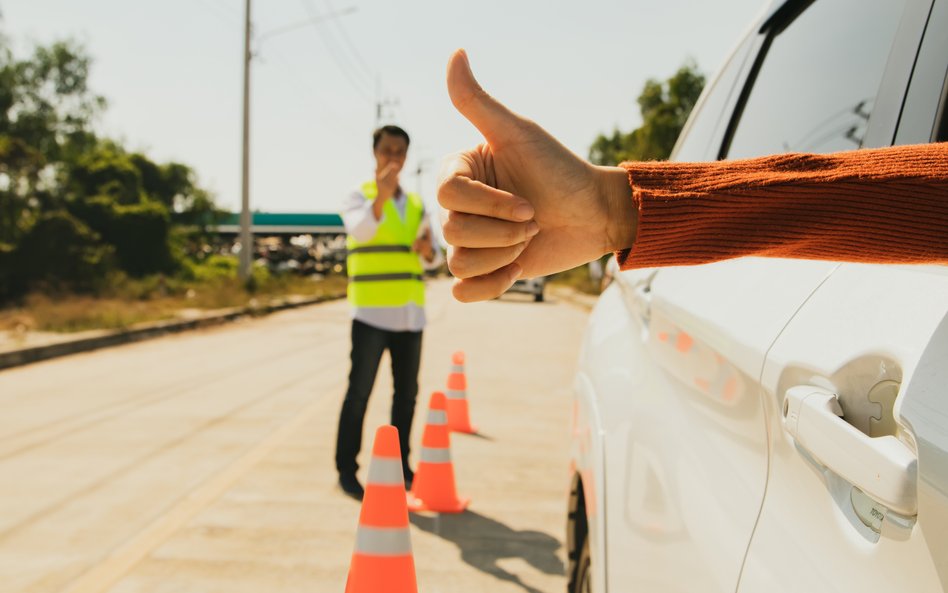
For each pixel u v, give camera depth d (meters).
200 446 5.36
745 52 2.11
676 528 1.11
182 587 3.13
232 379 8.42
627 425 1.54
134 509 4.05
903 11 1.26
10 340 10.77
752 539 0.87
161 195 44.56
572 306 25.27
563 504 4.25
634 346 1.79
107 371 8.98
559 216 0.78
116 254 31.58
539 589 3.17
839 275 0.92
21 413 6.44
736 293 1.18
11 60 39.22
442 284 53.25
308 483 4.50
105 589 3.10
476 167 0.79
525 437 5.84
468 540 3.71
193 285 25.67
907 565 0.62
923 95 1.10
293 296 26.39
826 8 1.65
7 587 3.10
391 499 2.28
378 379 8.52
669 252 0.77
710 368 1.17
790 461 0.85
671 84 19.52
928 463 0.60
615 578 1.38
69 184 35.56
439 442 4.16
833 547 0.73
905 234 0.73
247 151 23.11
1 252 21.95
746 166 0.79
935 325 0.68
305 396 7.36
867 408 0.72
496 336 14.05
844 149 1.25
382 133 4.31
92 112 41.00
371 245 4.31
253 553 3.48
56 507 4.06
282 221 59.47
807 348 0.85
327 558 3.43
